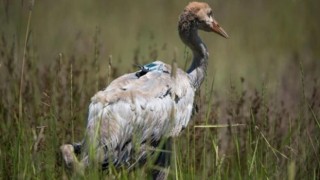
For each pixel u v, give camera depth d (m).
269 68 25.56
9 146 14.70
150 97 13.60
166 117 13.76
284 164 15.24
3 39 17.84
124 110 13.27
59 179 13.77
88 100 16.59
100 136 13.05
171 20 29.95
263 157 15.05
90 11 30.45
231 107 16.92
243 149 15.63
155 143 13.77
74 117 14.99
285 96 22.39
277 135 16.31
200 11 15.48
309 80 24.11
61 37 27.62
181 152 14.57
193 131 14.92
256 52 27.75
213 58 26.52
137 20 29.88
